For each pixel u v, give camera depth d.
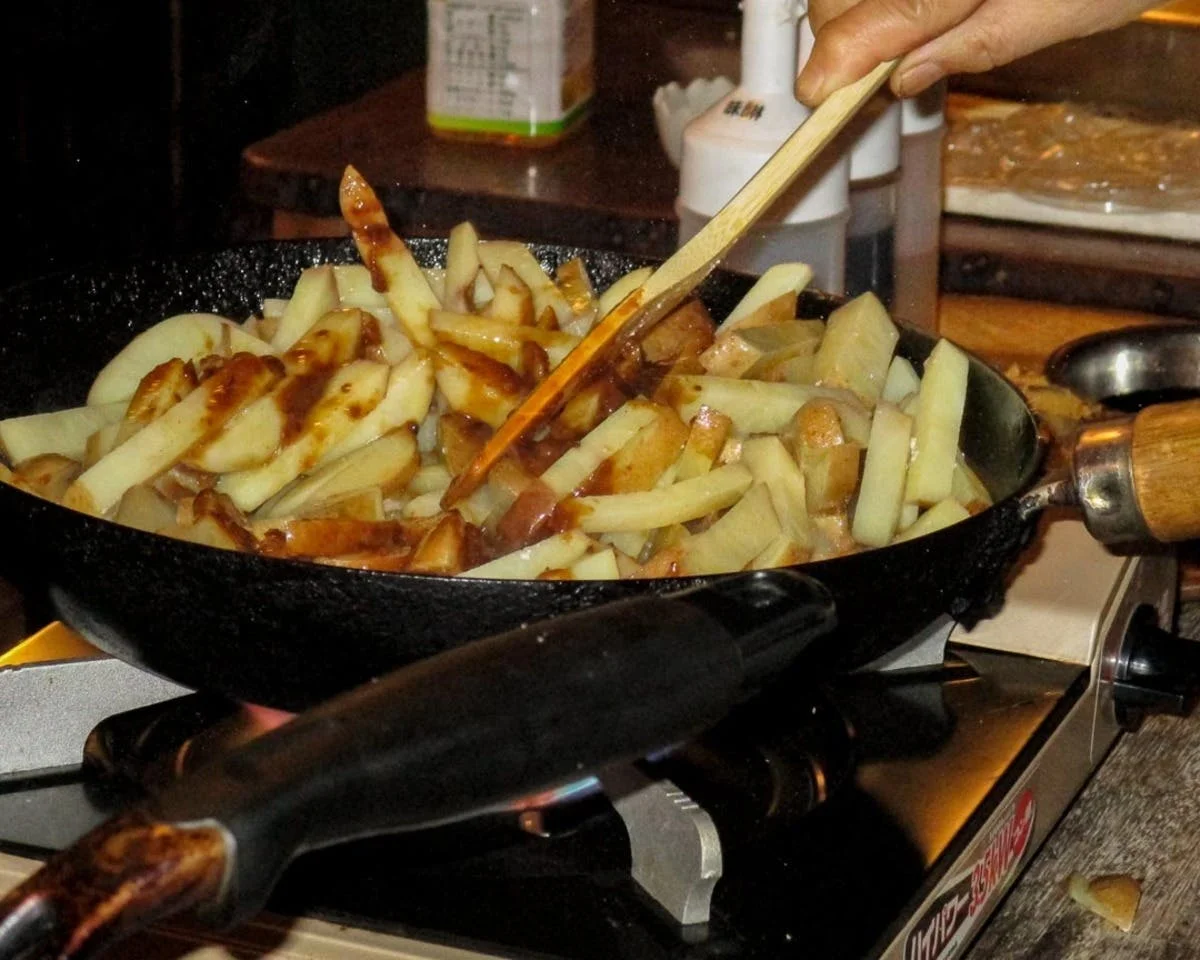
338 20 2.14
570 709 0.44
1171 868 0.83
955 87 2.06
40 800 0.69
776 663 0.50
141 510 0.70
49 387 0.87
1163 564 0.98
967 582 0.69
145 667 0.67
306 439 0.78
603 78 2.08
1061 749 0.82
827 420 0.77
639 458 0.75
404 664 0.60
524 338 0.83
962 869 0.70
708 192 1.10
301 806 0.38
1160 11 1.96
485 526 0.73
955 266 1.61
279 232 1.72
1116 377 1.18
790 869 0.66
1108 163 1.75
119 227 1.92
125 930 0.36
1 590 0.88
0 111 1.83
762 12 1.08
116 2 1.90
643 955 0.60
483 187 1.67
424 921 0.61
